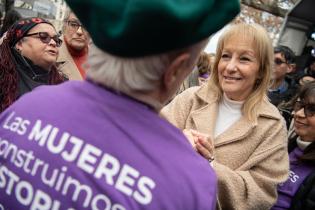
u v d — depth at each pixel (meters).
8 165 0.85
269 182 1.62
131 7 0.71
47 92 0.90
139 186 0.77
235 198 1.55
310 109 2.15
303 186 2.05
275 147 1.67
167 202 0.77
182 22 0.72
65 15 2.96
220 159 1.66
